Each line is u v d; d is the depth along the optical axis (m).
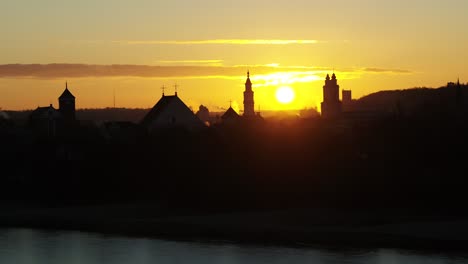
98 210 169.00
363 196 155.88
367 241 121.69
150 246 122.94
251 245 121.62
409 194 152.50
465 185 148.75
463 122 168.50
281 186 165.75
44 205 182.38
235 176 169.25
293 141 173.12
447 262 104.56
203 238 130.12
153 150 186.62
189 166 175.25
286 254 113.12
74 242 129.12
